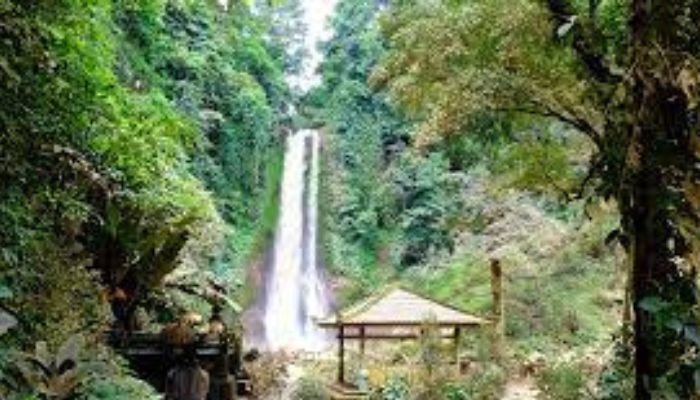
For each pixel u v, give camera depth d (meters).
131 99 8.99
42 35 5.50
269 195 31.91
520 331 16.25
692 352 1.93
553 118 9.05
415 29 9.12
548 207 19.12
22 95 5.38
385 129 33.06
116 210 7.60
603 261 17.62
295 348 24.16
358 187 31.61
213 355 7.97
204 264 16.80
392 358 14.63
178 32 25.03
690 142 1.94
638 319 1.99
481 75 8.33
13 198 5.09
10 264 4.54
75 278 5.59
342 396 11.69
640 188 1.99
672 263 1.96
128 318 8.22
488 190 13.29
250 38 34.06
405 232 28.16
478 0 8.55
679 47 1.95
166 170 9.59
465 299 21.75
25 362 2.57
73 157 6.35
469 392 10.99
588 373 9.88
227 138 28.67
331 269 29.34
